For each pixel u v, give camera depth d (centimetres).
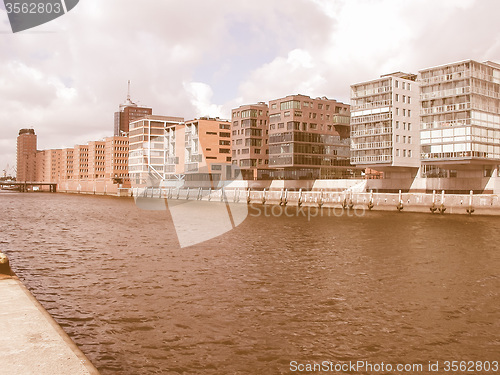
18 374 425
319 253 2812
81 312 1491
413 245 3183
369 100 7431
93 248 3038
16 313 630
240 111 10206
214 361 1091
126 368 1047
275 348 1177
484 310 1526
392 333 1295
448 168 6850
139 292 1770
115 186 15125
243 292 1775
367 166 7475
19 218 5872
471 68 6278
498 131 6612
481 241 3375
